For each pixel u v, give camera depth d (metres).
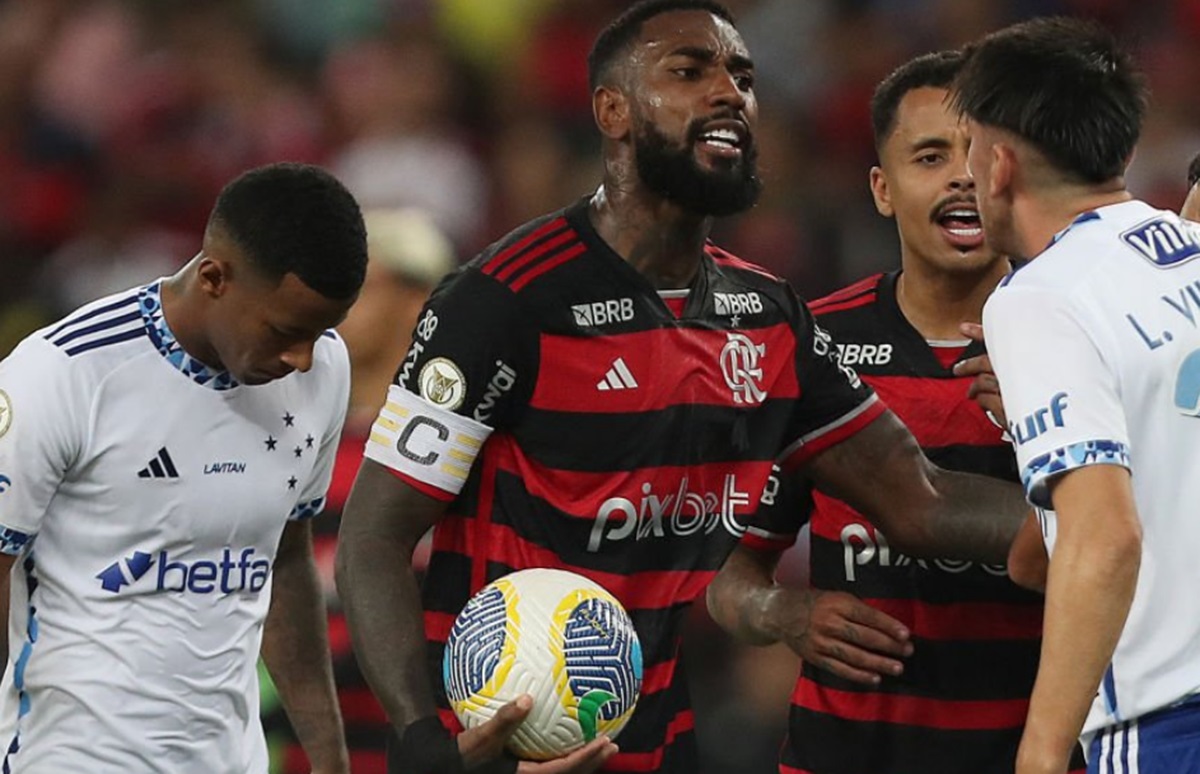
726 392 16.75
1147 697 14.75
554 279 16.23
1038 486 14.30
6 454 15.36
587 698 15.20
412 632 15.88
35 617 16.03
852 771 18.50
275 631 17.55
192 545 16.09
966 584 17.98
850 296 18.86
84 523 15.87
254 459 16.27
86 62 46.03
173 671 16.11
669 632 16.75
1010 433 14.67
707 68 16.36
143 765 16.09
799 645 18.27
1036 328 14.45
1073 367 14.28
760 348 17.06
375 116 43.88
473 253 41.84
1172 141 40.16
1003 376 14.66
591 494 16.28
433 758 15.23
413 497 16.11
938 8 44.25
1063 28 15.23
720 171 16.27
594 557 16.38
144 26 47.19
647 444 16.30
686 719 17.11
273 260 15.20
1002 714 18.09
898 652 17.75
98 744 15.96
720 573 19.45
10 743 16.20
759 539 19.19
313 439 16.75
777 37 43.84
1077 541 13.89
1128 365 14.43
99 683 15.91
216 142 44.62
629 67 16.42
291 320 15.40
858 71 43.22
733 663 30.73
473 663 15.30
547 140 43.19
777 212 38.81
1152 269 14.72
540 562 16.36
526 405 16.19
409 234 23.55
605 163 16.70
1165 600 14.67
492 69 44.97
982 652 18.06
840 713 18.52
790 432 17.86
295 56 46.78
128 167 43.62
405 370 16.28
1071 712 13.75
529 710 14.98
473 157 43.69
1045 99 14.97
